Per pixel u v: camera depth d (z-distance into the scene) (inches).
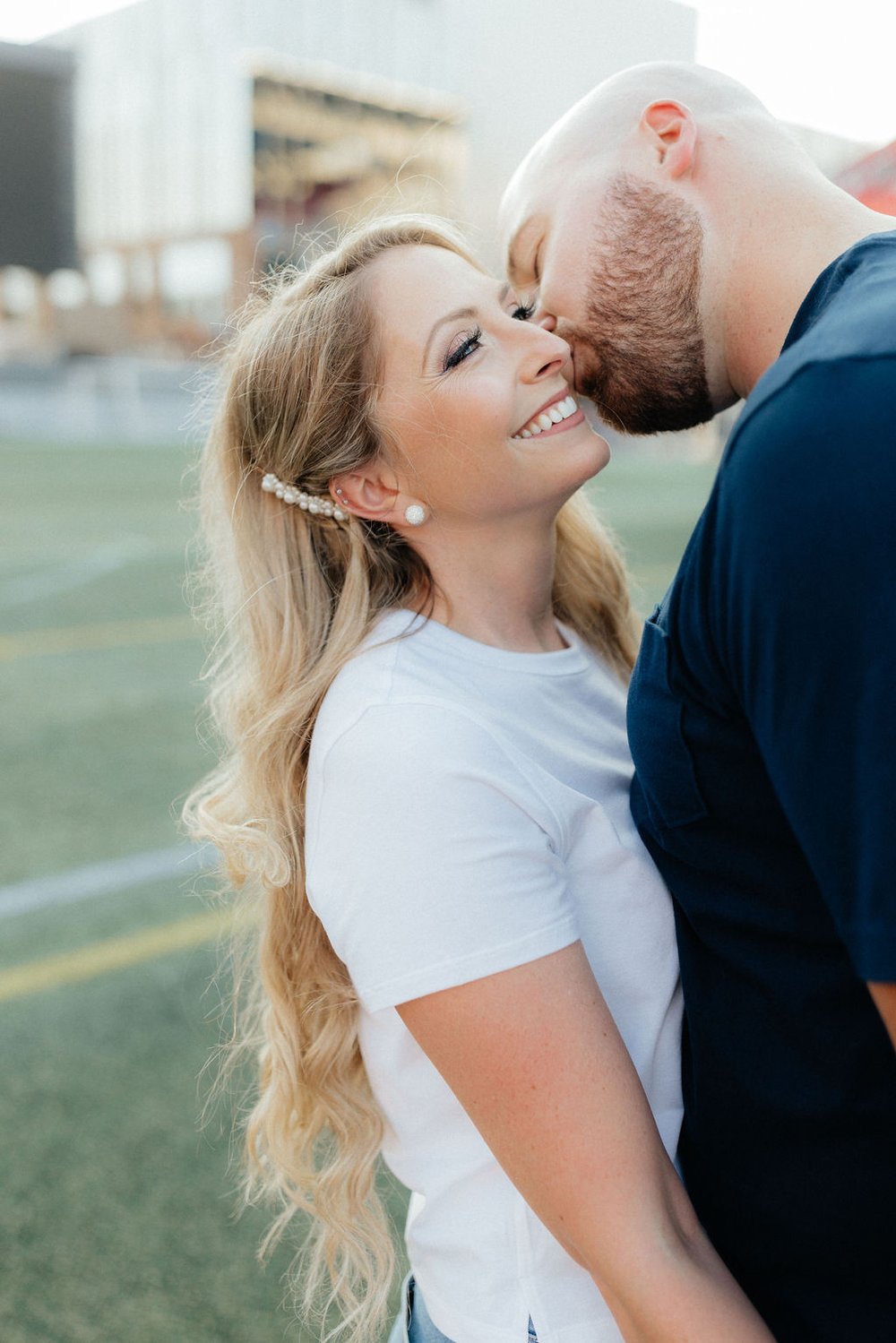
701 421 48.3
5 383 876.0
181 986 114.3
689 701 33.6
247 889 53.1
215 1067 100.4
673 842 36.4
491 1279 38.7
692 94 43.6
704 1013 37.4
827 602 25.9
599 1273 33.4
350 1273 55.9
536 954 33.7
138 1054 102.7
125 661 242.5
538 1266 38.2
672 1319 31.7
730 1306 32.1
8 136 906.1
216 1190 86.0
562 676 43.4
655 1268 32.1
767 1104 35.7
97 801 164.1
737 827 34.2
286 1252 80.0
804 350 28.5
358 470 42.8
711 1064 37.2
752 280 41.9
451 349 40.8
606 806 40.5
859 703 25.8
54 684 224.8
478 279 42.5
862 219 40.8
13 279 1476.4
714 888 36.0
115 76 1624.0
